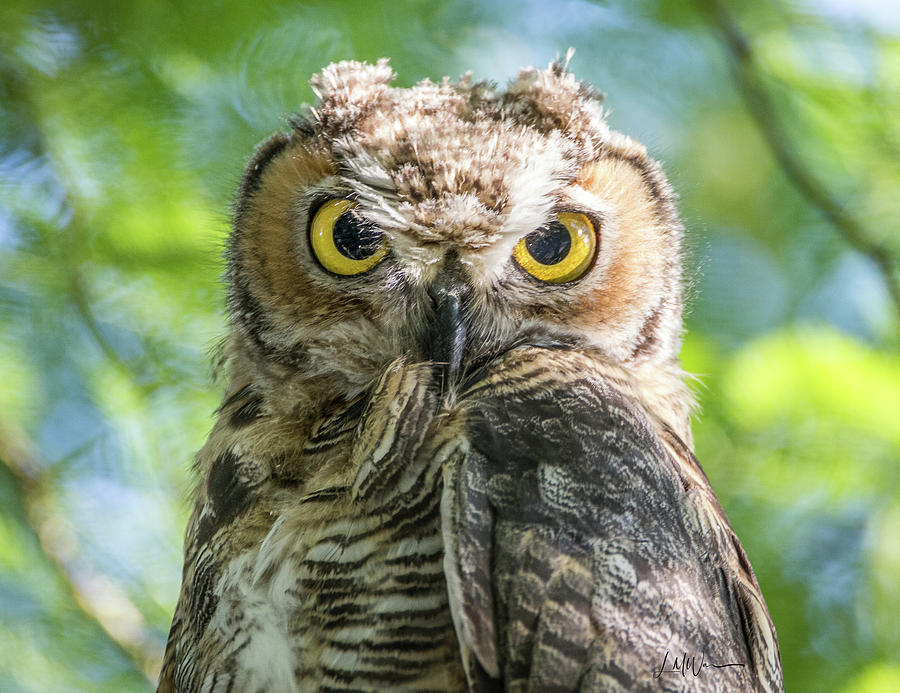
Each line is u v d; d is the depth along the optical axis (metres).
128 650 8.97
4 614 9.03
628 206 7.39
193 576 6.73
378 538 6.02
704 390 8.62
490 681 5.78
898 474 8.54
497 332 7.06
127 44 9.01
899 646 8.59
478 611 5.79
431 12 9.23
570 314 7.17
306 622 6.05
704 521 6.50
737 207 9.88
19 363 9.14
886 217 9.52
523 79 7.70
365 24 9.06
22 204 9.12
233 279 7.63
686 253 8.26
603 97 8.05
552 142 7.27
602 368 6.96
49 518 9.05
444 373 6.66
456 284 7.00
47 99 9.04
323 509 6.15
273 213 7.39
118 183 9.08
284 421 6.98
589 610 5.80
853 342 8.67
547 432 6.23
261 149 7.62
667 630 5.89
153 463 9.13
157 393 9.11
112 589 9.11
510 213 7.01
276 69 8.98
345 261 7.16
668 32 9.67
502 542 5.90
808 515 8.74
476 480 6.00
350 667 5.97
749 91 9.48
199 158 9.00
